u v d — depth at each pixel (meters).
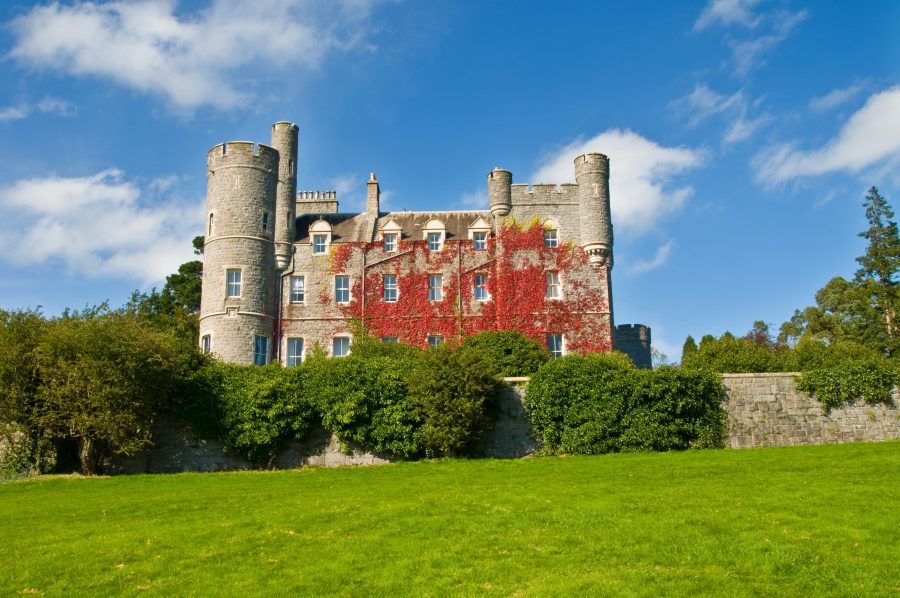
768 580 12.77
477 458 29.86
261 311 42.47
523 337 37.84
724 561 13.65
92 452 28.80
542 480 22.50
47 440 29.17
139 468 29.80
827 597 12.01
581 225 44.72
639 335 53.94
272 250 43.81
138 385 28.02
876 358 35.19
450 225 47.09
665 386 30.09
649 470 23.47
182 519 18.53
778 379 31.45
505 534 15.83
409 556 14.59
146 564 14.65
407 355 34.69
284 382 30.55
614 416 29.84
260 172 43.78
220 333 41.34
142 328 29.94
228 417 29.70
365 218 47.56
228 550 15.39
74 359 27.78
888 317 51.56
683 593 12.30
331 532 16.55
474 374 29.98
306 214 48.34
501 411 31.17
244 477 26.28
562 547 14.80
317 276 44.50
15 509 20.75
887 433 30.95
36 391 28.36
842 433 30.94
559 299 43.72
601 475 23.00
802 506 16.94
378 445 29.95
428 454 30.03
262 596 12.84
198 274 61.84
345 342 43.56
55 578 14.03
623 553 14.27
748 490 19.14
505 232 44.72
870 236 54.47
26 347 28.02
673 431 29.84
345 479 24.75
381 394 30.33
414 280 44.59
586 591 12.53
